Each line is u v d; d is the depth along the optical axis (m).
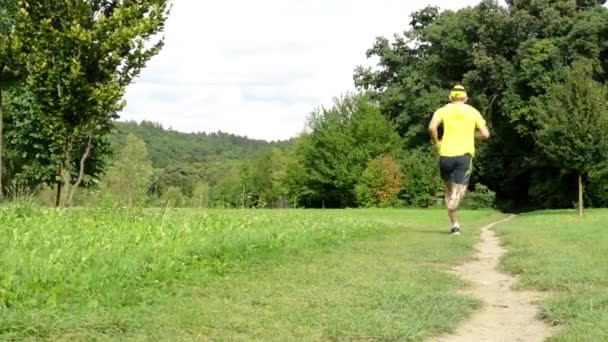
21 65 14.19
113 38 13.52
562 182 49.59
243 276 6.63
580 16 50.34
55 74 13.52
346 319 4.77
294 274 6.78
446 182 12.30
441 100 58.69
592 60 47.44
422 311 5.12
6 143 28.92
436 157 56.72
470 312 5.36
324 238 10.24
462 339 4.64
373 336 4.41
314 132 66.56
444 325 4.80
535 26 51.97
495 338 4.67
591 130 30.42
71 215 11.94
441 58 60.50
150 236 8.73
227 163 113.38
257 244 8.62
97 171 29.78
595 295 5.69
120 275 5.95
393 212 34.25
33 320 4.37
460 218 28.55
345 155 63.56
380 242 10.22
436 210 39.25
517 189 59.00
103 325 4.41
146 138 133.12
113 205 12.77
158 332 4.33
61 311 4.76
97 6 14.03
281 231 10.24
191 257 7.28
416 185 56.75
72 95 13.73
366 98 64.31
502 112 53.66
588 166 30.66
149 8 13.97
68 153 14.50
